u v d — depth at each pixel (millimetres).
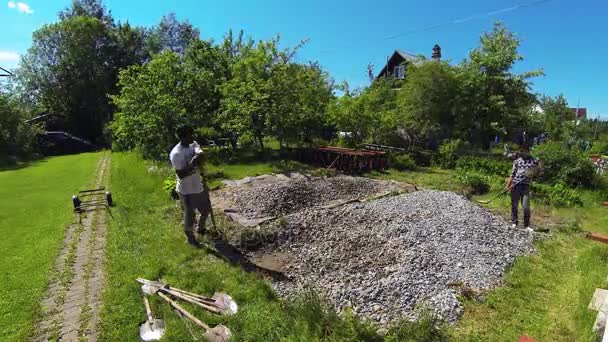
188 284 4445
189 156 5652
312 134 18219
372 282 4594
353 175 13070
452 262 5199
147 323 3617
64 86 34344
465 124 18141
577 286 4617
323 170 12781
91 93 34688
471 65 18312
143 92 14562
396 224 6539
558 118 33594
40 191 10211
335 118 17797
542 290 4617
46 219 7156
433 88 18031
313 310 3709
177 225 6711
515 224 7254
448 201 8031
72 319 3715
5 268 4875
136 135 14367
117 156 18938
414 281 4590
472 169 14297
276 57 16219
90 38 34469
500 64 17516
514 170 7188
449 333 3695
